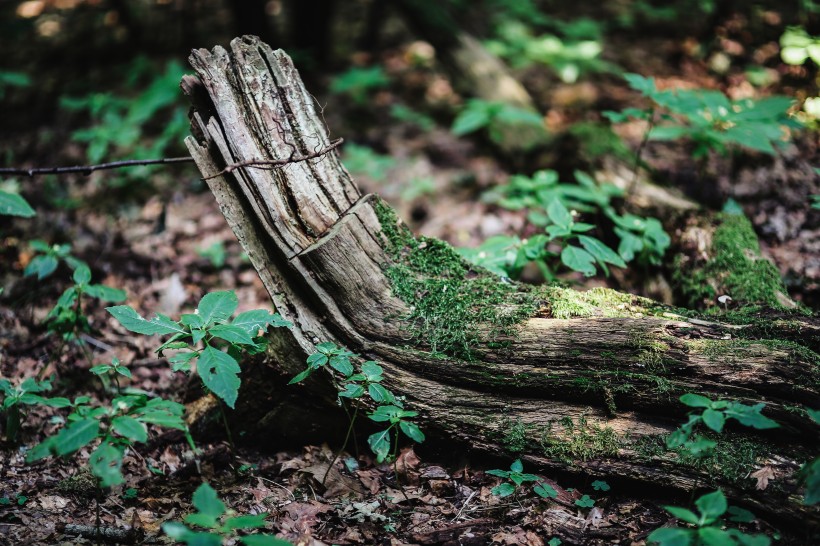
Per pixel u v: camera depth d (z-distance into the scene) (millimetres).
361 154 2453
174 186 2398
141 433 1238
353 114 2859
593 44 2682
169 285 1965
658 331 1414
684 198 1911
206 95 1491
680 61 2852
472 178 2375
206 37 3471
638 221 1755
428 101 2943
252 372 1515
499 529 1356
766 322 1443
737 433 1363
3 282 1976
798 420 1331
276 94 1495
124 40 3426
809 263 1832
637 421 1400
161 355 1407
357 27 3678
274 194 1458
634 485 1386
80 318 1641
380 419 1356
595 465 1391
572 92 2775
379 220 1523
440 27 2699
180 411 1307
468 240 2096
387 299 1479
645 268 1770
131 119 2432
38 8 3812
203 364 1319
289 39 3346
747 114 1818
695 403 1262
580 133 2123
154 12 3602
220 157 1479
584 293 1521
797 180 2053
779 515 1303
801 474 1262
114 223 2213
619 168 1999
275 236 1456
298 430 1530
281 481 1477
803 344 1414
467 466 1459
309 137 1497
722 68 2674
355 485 1455
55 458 1519
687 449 1358
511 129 2402
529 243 1650
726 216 1810
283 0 3838
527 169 2275
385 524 1375
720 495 1207
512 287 1516
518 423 1425
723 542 1166
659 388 1383
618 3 3416
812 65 2484
